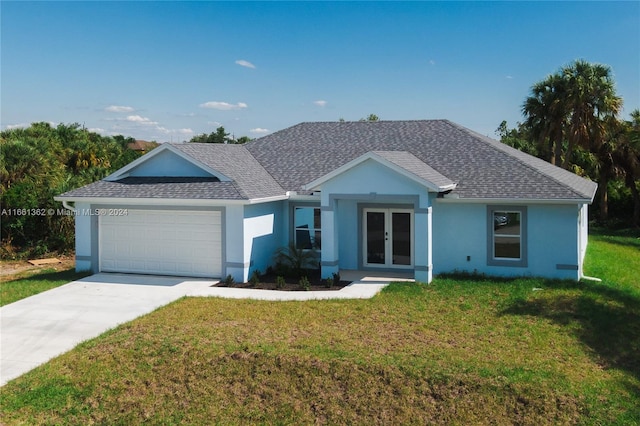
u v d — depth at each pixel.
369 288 17.19
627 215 42.03
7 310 15.37
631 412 9.02
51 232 26.83
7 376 10.98
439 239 19.06
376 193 17.98
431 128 24.03
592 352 11.45
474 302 15.24
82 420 9.66
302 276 19.03
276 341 12.08
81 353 11.89
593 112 36.56
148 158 21.05
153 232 19.75
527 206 17.95
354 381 10.35
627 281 18.42
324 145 24.41
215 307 15.20
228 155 22.53
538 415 9.18
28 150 31.25
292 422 9.51
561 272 17.73
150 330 13.09
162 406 10.06
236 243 18.53
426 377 10.25
